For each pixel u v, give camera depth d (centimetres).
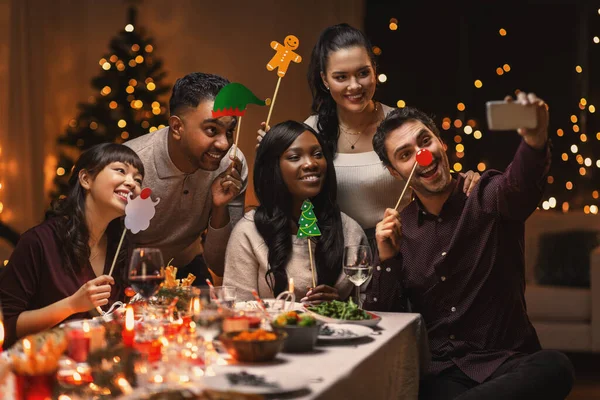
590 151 681
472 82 706
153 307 219
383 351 199
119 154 265
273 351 173
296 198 291
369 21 723
